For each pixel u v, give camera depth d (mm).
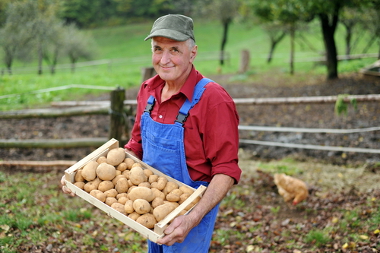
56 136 7230
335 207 4414
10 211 3809
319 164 5898
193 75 2146
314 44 26641
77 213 4176
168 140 2141
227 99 2111
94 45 27422
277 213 4520
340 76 12977
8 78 13703
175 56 2035
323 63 16812
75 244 3467
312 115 8570
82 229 3848
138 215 1916
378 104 8758
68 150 6492
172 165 2174
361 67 14188
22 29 18766
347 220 4016
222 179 2037
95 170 2127
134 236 3947
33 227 3539
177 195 2016
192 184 2197
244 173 5676
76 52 25047
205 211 1949
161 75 2082
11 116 5551
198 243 2215
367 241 3527
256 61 21828
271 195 4969
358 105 8883
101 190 2061
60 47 23266
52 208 4211
